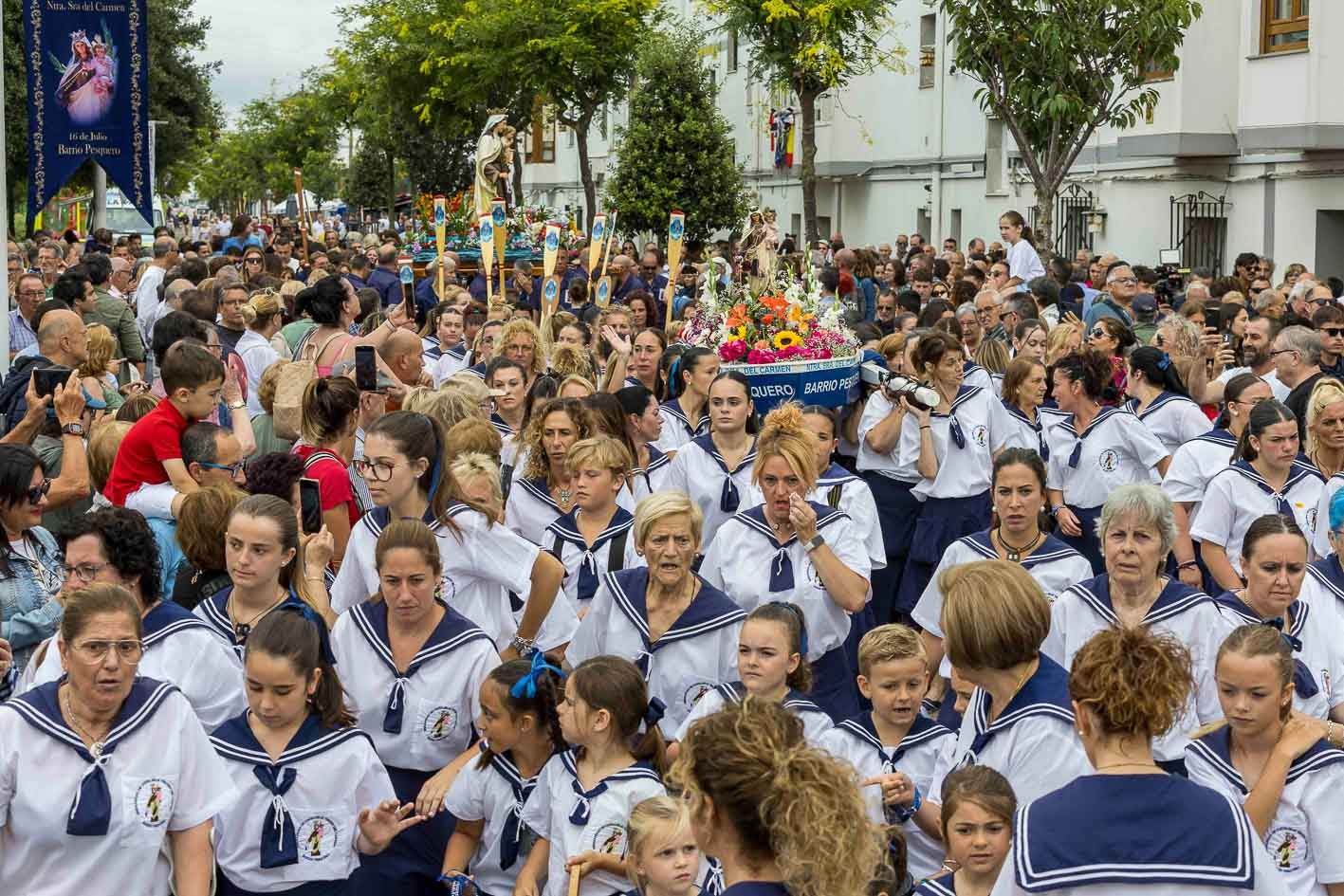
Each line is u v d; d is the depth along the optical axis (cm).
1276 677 450
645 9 3234
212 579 582
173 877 463
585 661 505
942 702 676
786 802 332
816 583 643
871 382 939
